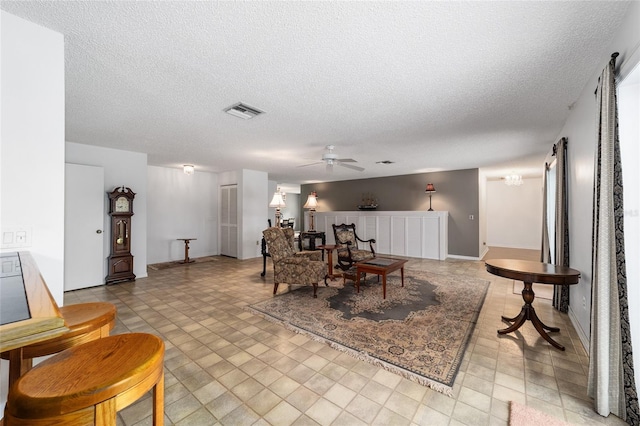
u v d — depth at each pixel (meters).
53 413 0.70
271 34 1.59
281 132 3.54
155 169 6.21
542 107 2.74
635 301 1.60
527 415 1.54
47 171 1.56
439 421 1.51
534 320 2.44
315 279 3.69
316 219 8.60
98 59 1.86
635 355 1.57
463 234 6.63
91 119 3.06
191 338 2.52
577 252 2.64
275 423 1.51
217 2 1.33
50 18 1.46
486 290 3.98
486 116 2.97
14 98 1.46
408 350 2.27
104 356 0.90
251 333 2.62
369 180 8.06
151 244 6.14
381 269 3.65
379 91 2.37
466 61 1.90
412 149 4.45
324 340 2.45
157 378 0.92
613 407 1.55
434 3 1.34
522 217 8.43
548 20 1.48
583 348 2.30
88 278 4.14
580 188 2.53
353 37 1.62
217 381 1.88
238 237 6.66
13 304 0.82
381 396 1.73
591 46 1.73
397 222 7.10
